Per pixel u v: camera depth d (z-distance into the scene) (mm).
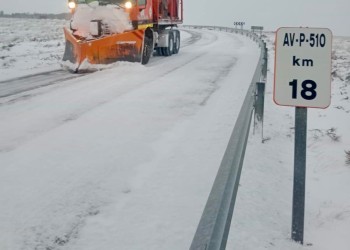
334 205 4891
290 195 4984
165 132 6688
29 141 6113
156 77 12531
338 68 19938
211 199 2574
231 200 2945
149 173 4984
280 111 9914
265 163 5797
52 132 6582
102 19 14148
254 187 4848
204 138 6387
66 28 14711
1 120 7352
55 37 40406
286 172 5762
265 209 4387
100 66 14211
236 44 29703
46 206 4078
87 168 5078
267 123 8336
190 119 7535
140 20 14914
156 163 5316
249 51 23141
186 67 15195
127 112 7945
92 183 4652
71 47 14422
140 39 14453
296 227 3869
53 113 7859
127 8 14156
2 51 24156
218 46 27547
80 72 13922
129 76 12648
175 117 7648
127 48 14367
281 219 4297
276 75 3834
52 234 3588
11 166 5105
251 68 15039
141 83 11359
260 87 6852
